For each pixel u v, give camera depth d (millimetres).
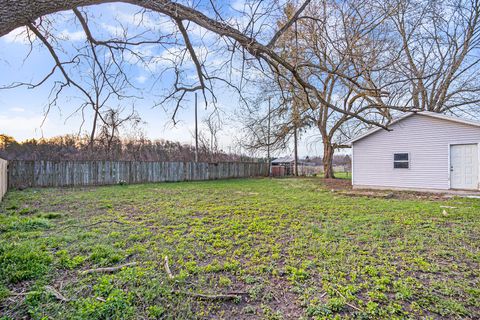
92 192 9789
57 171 11727
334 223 4965
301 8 2828
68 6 2010
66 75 3852
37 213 5785
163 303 2195
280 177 19500
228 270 2900
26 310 2033
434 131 9805
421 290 2465
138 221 5090
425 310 2158
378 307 2186
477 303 2258
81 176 12305
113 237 3973
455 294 2408
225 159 19922
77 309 2025
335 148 16922
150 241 3826
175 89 3572
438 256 3330
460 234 4230
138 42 3412
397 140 10695
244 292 2428
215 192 10016
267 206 6820
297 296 2371
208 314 2100
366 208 6570
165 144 17641
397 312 2121
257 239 3984
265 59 2844
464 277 2756
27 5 1795
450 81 10984
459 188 9258
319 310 2133
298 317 2066
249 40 2588
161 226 4707
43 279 2539
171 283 2529
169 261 3094
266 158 21141
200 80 3500
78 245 3568
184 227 4645
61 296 2230
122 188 11359
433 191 9781
